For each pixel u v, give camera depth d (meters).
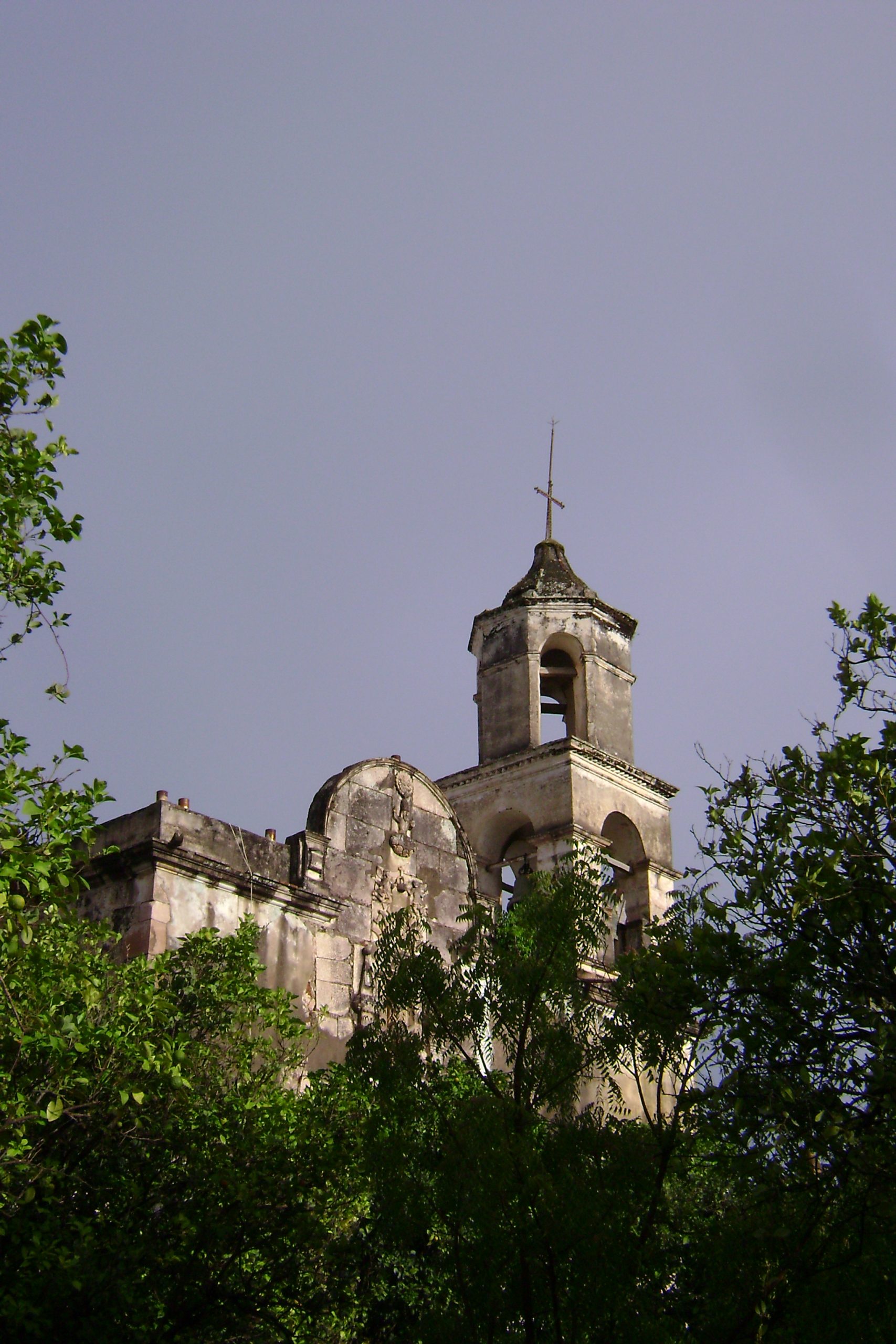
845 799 13.66
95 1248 13.27
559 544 31.94
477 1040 14.52
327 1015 20.95
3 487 12.95
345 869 23.86
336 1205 15.10
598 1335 12.80
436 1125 13.74
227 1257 14.69
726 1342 12.72
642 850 29.09
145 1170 14.52
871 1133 12.73
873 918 13.20
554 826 28.00
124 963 20.55
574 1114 13.96
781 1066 13.11
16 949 12.56
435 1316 13.18
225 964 16.86
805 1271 12.64
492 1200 12.80
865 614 14.32
